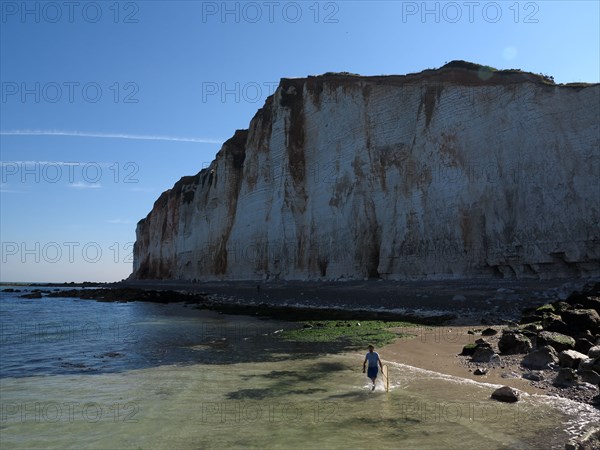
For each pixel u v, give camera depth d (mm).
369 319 21891
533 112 27922
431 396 9445
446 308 21969
